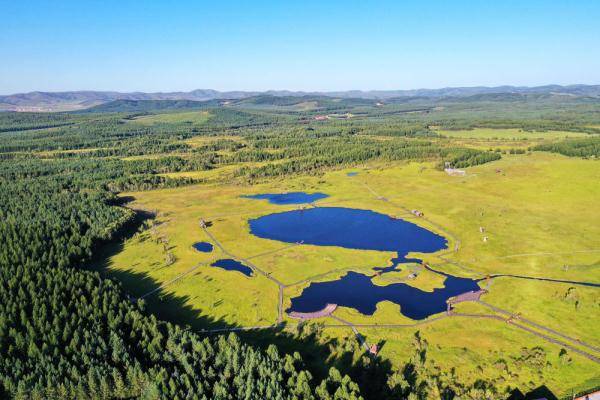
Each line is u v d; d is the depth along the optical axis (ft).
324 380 302.25
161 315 449.48
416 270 536.42
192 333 367.86
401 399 317.01
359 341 393.09
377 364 357.82
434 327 410.93
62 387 301.84
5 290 419.95
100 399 306.76
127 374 313.32
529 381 333.21
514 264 543.39
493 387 328.29
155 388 293.64
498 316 425.28
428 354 370.94
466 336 394.52
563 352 364.79
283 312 449.48
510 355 363.97
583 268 520.01
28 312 395.55
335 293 485.56
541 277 503.61
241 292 494.59
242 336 409.28
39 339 354.33
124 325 388.16
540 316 421.18
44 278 456.86
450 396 320.91
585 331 393.70
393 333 403.34
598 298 443.32
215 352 346.74
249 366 319.27
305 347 387.75
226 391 296.30
